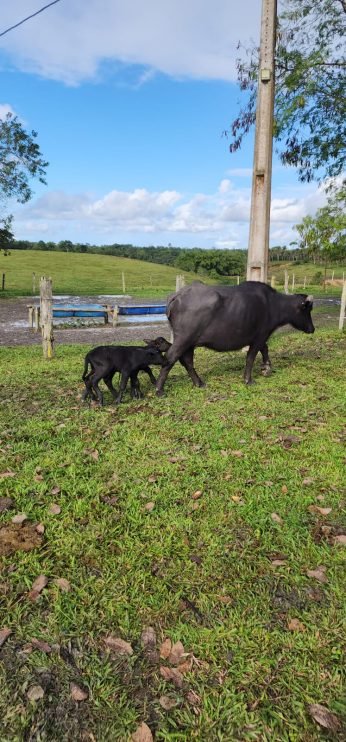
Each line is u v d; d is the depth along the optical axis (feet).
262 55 29.53
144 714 6.88
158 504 12.25
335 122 49.26
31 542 10.64
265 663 7.59
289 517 11.51
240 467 14.25
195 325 21.33
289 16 45.29
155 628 8.38
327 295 99.25
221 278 228.43
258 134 30.25
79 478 13.69
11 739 6.52
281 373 26.53
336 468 14.03
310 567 9.76
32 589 9.23
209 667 7.59
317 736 6.52
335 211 43.37
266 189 30.40
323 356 31.55
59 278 158.92
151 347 21.22
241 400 21.18
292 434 16.89
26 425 18.21
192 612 8.68
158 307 57.93
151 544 10.57
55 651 7.89
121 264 218.59
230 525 11.30
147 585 9.30
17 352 36.47
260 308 22.62
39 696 7.08
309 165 51.88
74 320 60.85
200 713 6.88
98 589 9.20
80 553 10.30
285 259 278.05
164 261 379.76
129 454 15.30
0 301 89.30
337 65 46.73
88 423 18.47
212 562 9.96
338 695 7.06
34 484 13.26
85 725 6.72
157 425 18.04
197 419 18.76
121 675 7.50
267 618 8.48
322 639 8.01
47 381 25.75
